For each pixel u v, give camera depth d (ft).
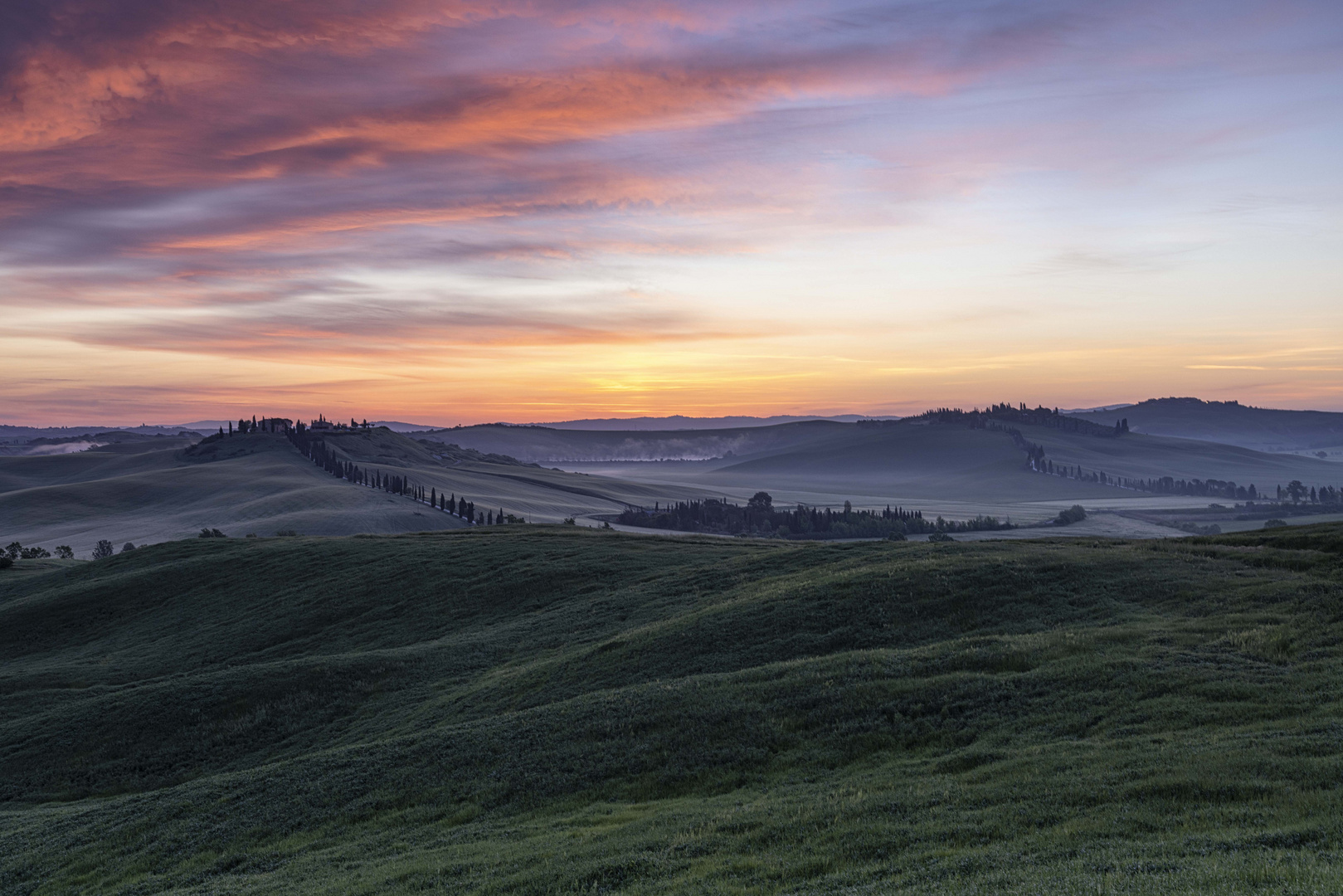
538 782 93.20
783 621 147.74
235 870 85.46
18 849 104.42
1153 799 58.23
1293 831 48.11
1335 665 84.02
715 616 158.92
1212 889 40.24
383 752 112.68
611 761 94.32
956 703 90.68
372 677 177.68
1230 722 73.41
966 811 62.75
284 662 189.98
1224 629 104.83
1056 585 143.23
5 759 155.74
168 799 111.24
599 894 59.72
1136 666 91.45
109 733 160.66
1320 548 146.61
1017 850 53.16
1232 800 56.24
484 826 84.07
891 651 115.65
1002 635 124.16
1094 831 54.34
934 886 48.55
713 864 61.21
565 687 140.97
